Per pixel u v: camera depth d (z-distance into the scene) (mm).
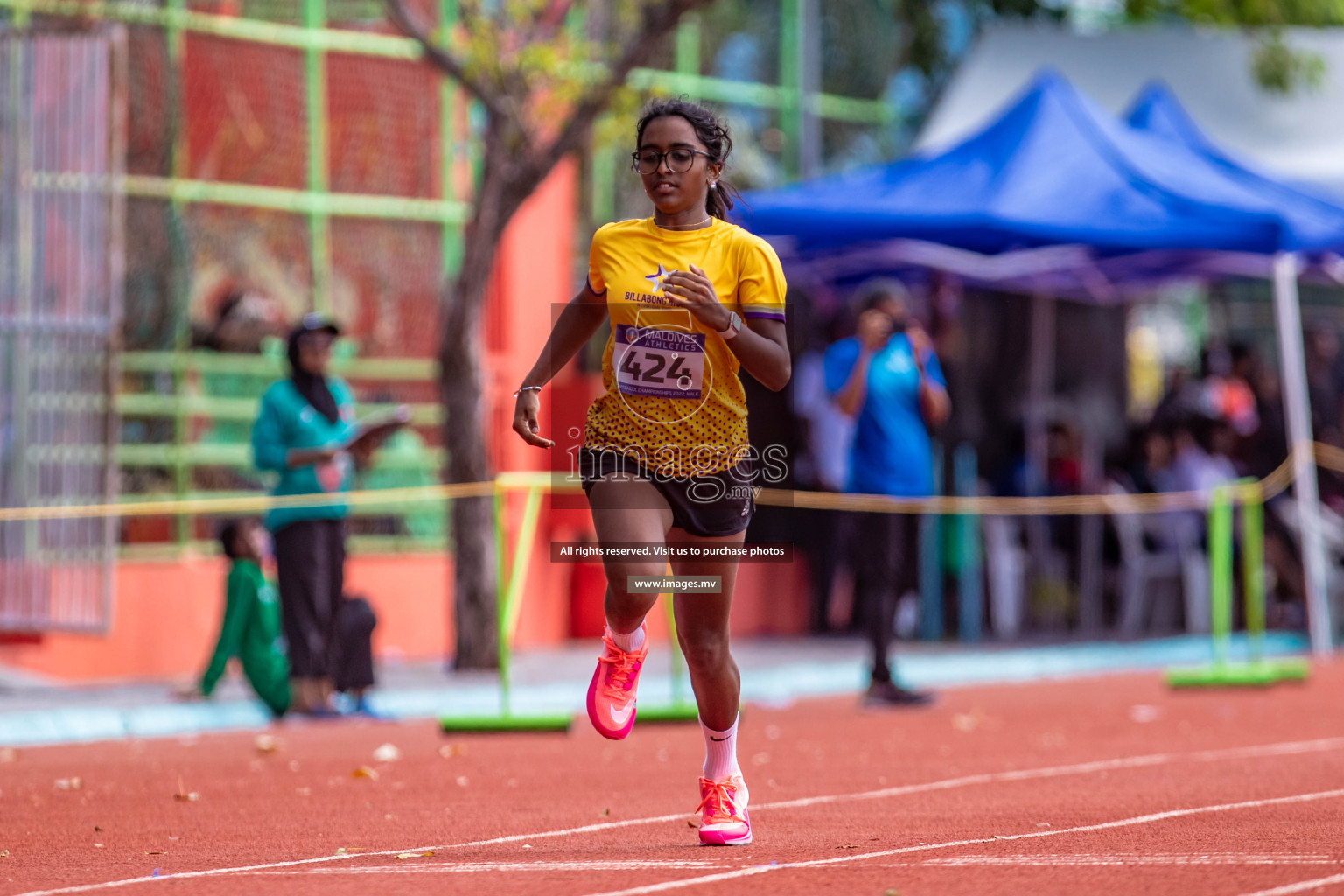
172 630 47656
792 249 54875
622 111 46844
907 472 40094
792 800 25734
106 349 43219
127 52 47531
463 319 46562
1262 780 26859
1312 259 57406
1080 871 18422
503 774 29438
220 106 49000
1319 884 17391
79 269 43438
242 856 20969
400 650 51875
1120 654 55094
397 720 39219
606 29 55719
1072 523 64188
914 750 32469
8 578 43875
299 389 38531
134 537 47531
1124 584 62094
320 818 24453
